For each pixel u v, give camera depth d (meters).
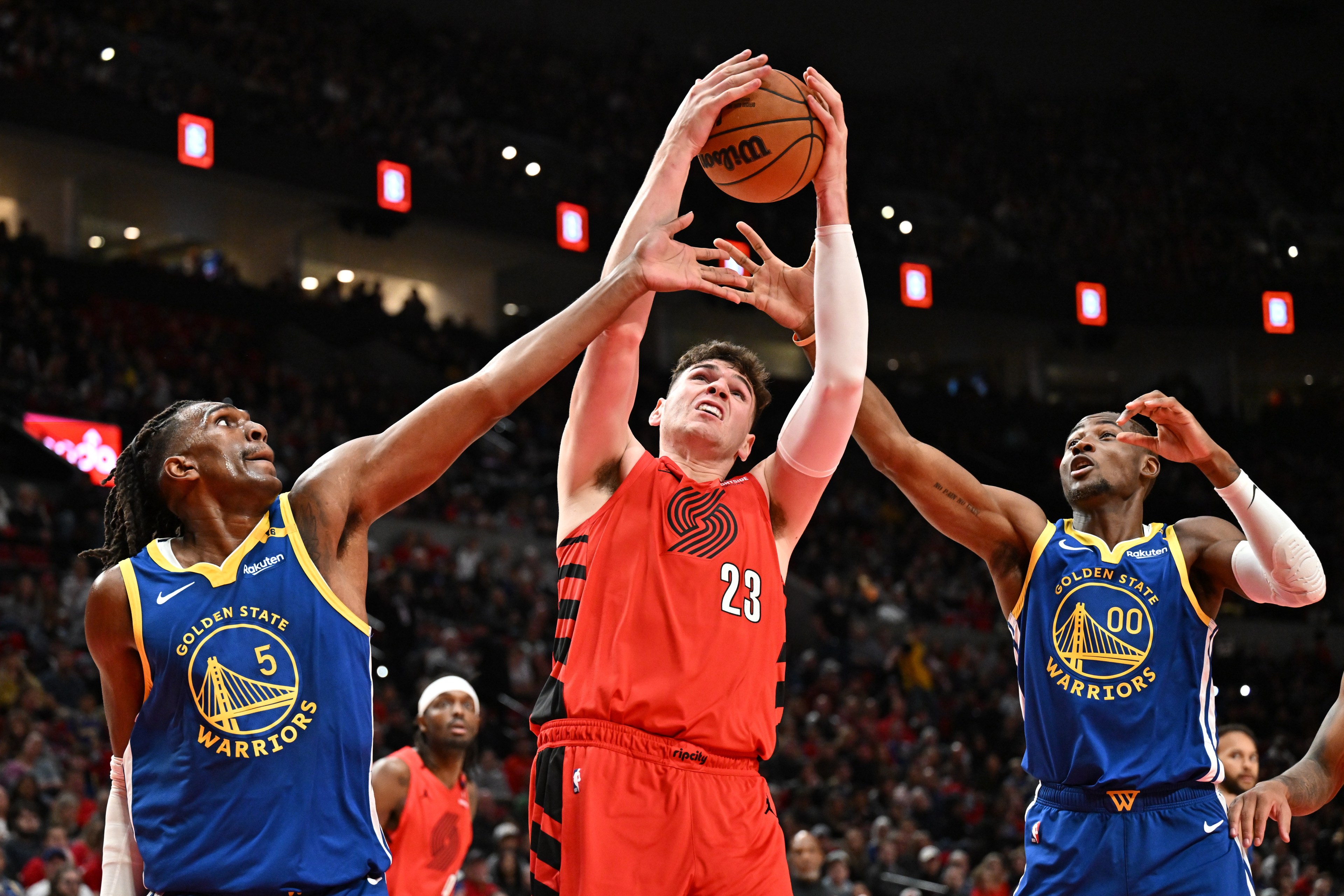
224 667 2.59
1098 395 28.70
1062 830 3.33
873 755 13.80
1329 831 13.20
